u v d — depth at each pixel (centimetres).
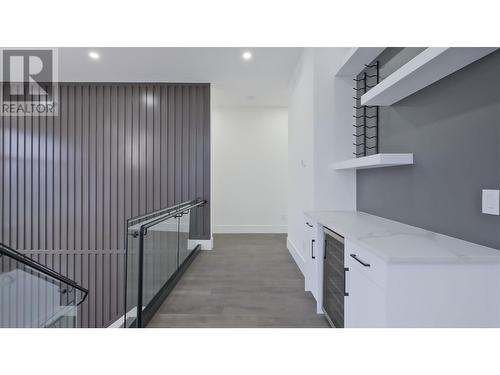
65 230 480
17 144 483
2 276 299
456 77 147
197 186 482
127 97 481
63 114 481
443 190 158
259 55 376
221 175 620
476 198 134
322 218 229
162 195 483
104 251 478
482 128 131
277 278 331
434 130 166
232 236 583
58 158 481
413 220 187
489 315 115
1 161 482
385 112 227
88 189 482
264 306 256
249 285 309
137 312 218
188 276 338
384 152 230
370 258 131
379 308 122
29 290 313
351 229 176
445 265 114
